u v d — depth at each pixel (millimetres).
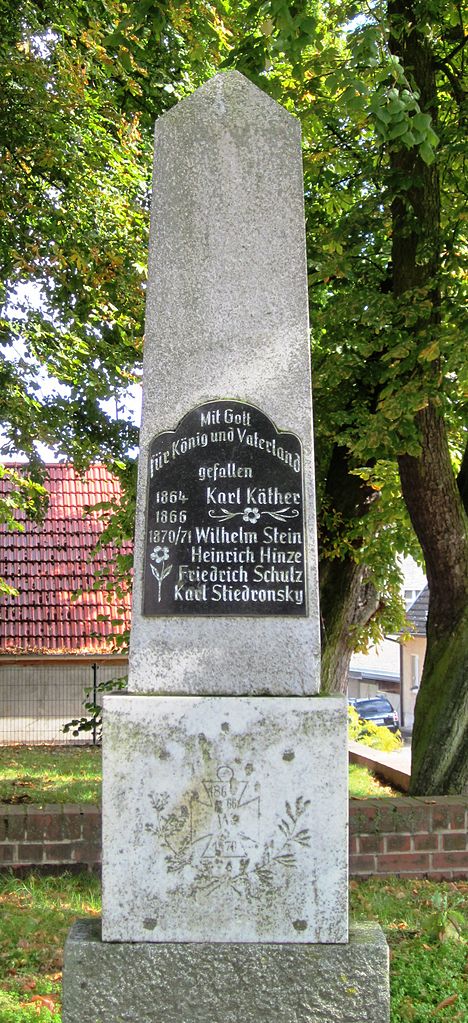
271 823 3982
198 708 4027
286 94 10781
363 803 7395
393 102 7695
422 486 9172
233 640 4188
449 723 9031
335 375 10305
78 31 11750
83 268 11648
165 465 4332
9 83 11453
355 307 9883
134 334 12648
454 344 8438
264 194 4488
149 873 3979
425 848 7293
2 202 11742
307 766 4000
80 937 4008
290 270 4441
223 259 4453
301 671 4168
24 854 7020
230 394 4371
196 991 3889
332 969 3893
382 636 14984
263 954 3904
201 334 4410
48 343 12914
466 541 9281
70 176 12266
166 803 4004
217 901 3957
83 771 13984
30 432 11633
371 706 32875
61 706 23141
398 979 5145
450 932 5766
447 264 9438
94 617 23734
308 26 7902
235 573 4234
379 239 11312
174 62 12586
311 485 4293
